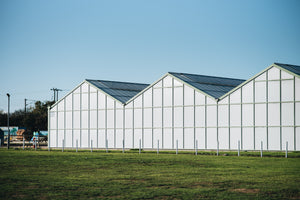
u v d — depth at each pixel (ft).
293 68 159.22
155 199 62.64
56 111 218.59
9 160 122.21
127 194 66.03
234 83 213.46
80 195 65.72
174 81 181.27
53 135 219.00
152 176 84.74
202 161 113.80
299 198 63.05
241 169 95.25
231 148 164.04
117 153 153.69
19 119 429.79
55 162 114.93
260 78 158.40
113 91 207.21
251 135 159.53
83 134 207.92
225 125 165.99
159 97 185.16
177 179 80.38
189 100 176.45
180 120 178.40
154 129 185.57
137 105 191.11
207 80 197.47
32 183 76.84
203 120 172.04
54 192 68.18
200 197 63.67
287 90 151.94
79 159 123.54
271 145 154.61
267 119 156.04
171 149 180.14
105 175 86.79
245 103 161.58
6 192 68.44
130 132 192.75
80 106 209.87
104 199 62.64
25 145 262.47
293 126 150.00
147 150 179.01
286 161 112.98
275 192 67.10
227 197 63.46
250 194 65.57
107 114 200.54
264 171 91.25
